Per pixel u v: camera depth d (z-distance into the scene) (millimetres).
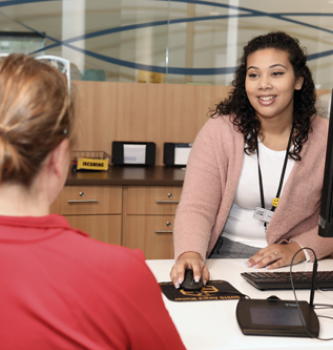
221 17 3482
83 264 462
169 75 3457
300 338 779
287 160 1394
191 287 994
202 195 1326
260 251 1244
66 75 516
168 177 2551
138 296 479
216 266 1201
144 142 3057
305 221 1421
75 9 3264
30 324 441
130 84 3029
